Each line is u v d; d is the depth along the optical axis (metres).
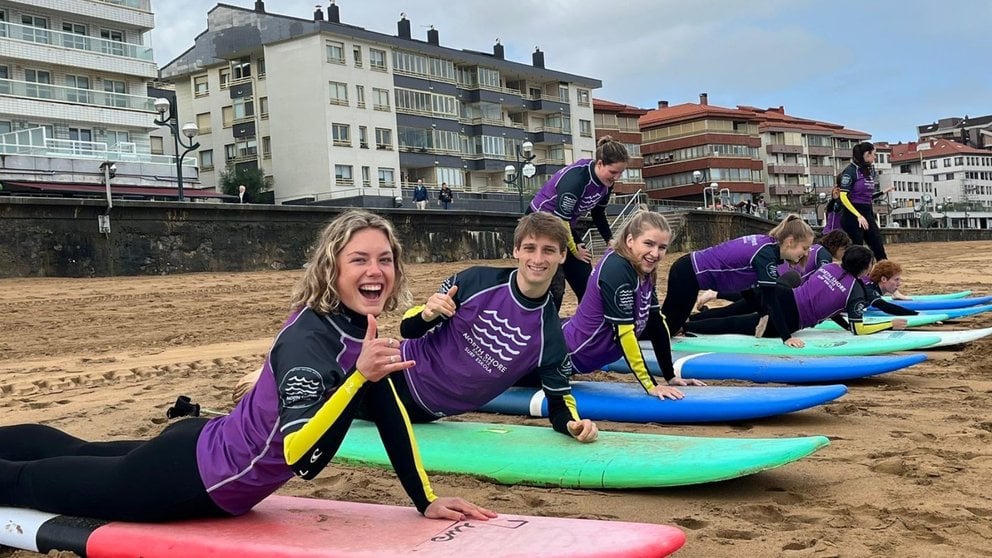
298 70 46.06
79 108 38.09
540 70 60.66
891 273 10.46
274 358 3.08
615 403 5.72
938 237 70.81
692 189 80.88
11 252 19.14
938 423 5.51
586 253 7.27
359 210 3.28
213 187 50.28
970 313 10.94
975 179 130.00
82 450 3.63
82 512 3.40
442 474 4.56
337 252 3.13
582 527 3.13
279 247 24.97
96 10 39.66
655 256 5.57
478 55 55.66
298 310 3.23
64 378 8.75
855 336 8.54
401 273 3.35
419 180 52.75
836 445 4.98
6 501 3.59
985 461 4.55
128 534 3.20
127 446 3.57
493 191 56.03
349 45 47.03
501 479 4.41
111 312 14.98
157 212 21.89
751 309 9.05
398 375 4.98
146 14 41.88
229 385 7.87
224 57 48.59
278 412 3.04
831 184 98.38
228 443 3.15
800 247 7.66
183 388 7.77
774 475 4.42
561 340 4.74
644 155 83.75
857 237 12.05
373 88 48.31
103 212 20.72
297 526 3.25
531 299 4.58
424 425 5.18
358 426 5.33
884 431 5.32
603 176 7.05
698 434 5.33
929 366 7.98
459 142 54.72
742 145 82.50
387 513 3.45
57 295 16.91
